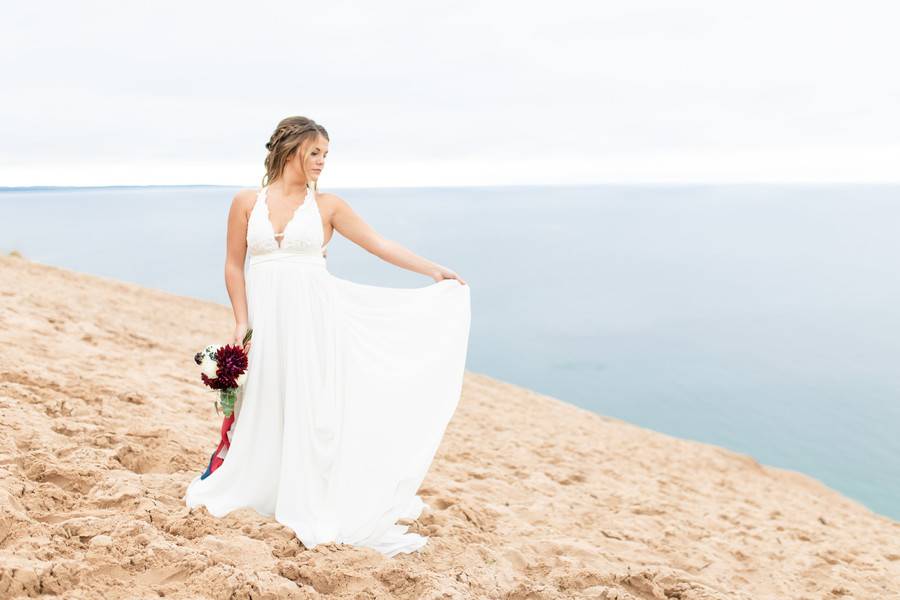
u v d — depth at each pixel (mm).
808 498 13352
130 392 6516
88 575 3004
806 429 39000
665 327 77312
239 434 3959
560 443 11234
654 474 10398
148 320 15883
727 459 16062
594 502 7203
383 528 3861
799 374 55094
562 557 4480
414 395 4141
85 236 195125
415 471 3975
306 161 3908
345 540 3740
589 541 5457
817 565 6098
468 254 155000
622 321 81500
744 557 5977
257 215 3928
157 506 3846
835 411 43781
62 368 6855
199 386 8180
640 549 5469
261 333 3934
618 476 9250
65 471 4160
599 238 199625
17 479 3895
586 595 3852
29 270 20000
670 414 43125
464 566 3924
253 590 3074
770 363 59250
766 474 15812
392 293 4270
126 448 4770
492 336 70688
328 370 3939
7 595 2760
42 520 3602
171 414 6359
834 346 67625
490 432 10773
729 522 7688
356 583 3369
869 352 64500
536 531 5086
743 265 141875
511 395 17859
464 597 3406
